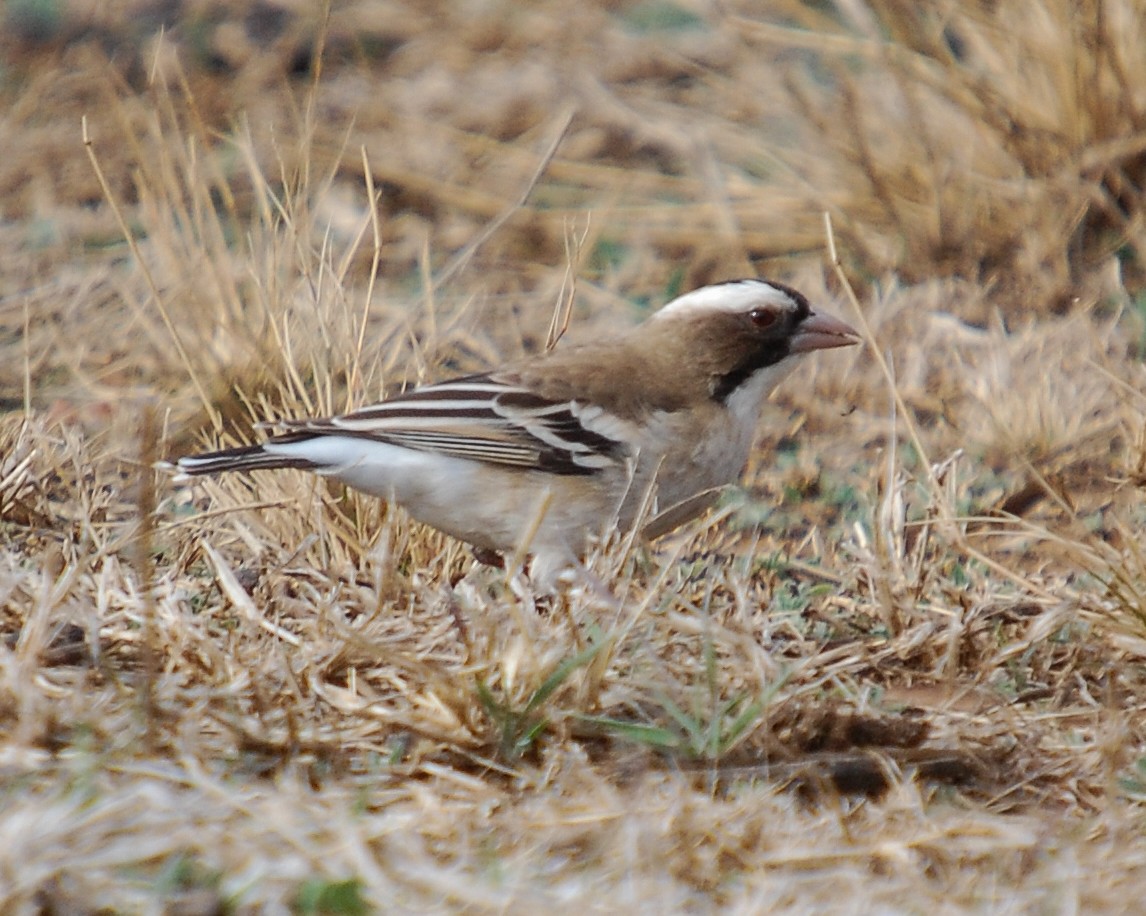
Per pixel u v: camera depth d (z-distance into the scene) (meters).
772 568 12.05
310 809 7.62
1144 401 13.00
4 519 11.59
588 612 9.45
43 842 6.89
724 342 11.36
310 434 10.84
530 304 16.12
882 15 16.61
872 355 14.68
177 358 14.09
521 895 6.99
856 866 7.57
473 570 11.47
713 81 18.16
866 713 8.85
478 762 8.46
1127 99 15.80
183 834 7.12
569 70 19.25
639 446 11.08
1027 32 16.06
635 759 8.32
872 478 13.23
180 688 8.71
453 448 10.77
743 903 7.09
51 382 14.36
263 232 15.52
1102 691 9.73
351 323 12.62
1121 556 10.86
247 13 20.11
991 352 14.51
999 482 13.25
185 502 12.39
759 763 8.53
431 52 19.78
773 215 16.97
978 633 10.19
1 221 17.05
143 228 16.83
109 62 19.39
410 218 17.36
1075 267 15.62
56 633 9.02
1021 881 7.50
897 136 16.55
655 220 17.25
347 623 9.66
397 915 6.84
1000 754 8.84
